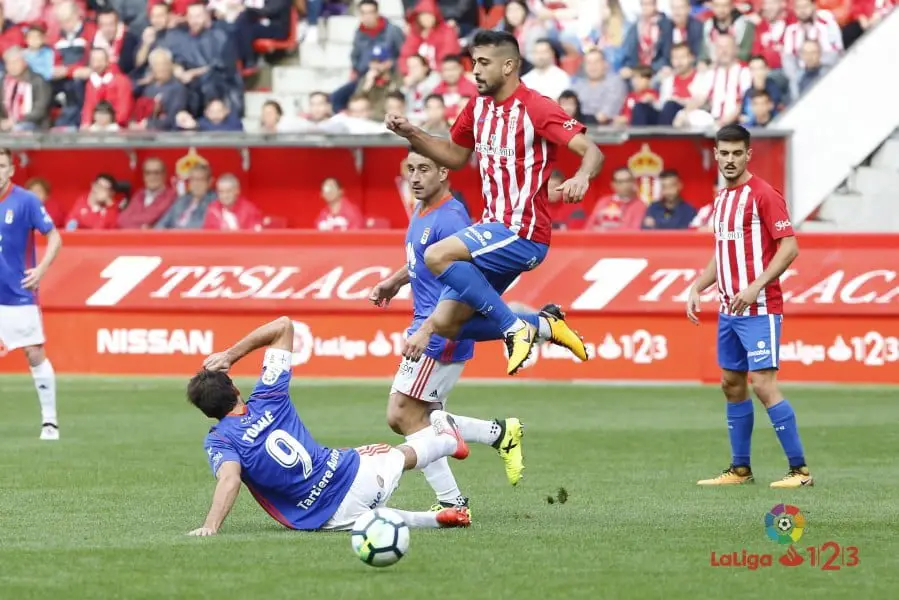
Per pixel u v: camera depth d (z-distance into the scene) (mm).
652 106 58781
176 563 20594
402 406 25656
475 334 25078
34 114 64312
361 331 52031
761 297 29891
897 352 48906
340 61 66750
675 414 43062
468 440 25625
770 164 58844
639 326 50625
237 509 26406
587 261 50969
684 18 60219
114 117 63312
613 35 62562
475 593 18609
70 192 64562
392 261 51938
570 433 38906
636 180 60312
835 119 58625
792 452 29797
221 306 52906
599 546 22141
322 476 23188
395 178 62938
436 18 63000
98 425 41062
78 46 66000
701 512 25922
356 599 18250
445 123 57594
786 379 49562
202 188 60656
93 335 53969
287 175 63719
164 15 64125
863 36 58562
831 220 58844
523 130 23734
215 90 63062
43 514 25766
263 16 65812
